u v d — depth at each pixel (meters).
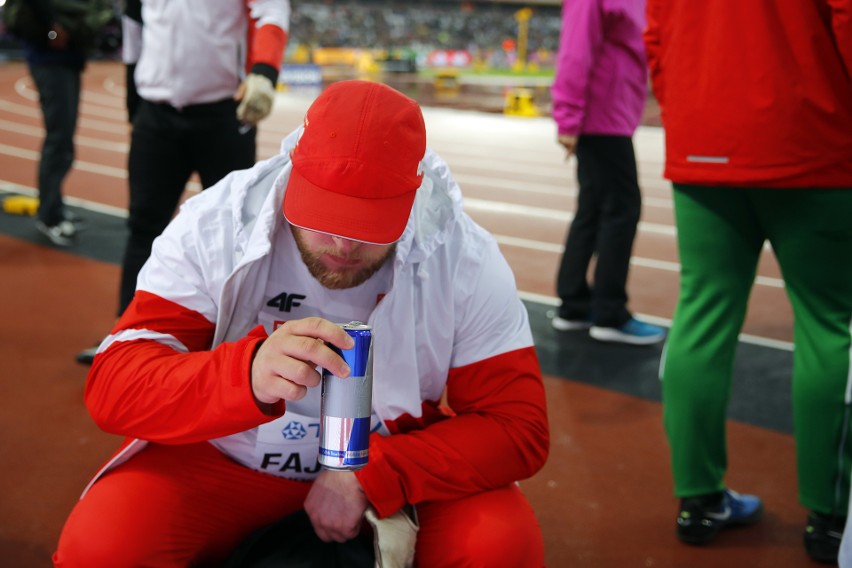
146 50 3.30
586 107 3.96
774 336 4.39
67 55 5.34
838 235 2.21
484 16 62.53
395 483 1.62
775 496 2.79
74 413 3.19
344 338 1.39
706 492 2.48
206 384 1.48
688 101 2.31
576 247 4.29
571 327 4.38
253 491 1.76
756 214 2.35
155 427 1.54
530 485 2.81
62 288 4.70
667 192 9.32
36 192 7.42
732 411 3.43
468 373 1.76
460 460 1.66
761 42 2.16
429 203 1.69
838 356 2.26
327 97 1.49
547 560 2.39
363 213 1.44
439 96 24.11
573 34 3.83
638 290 5.26
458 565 1.65
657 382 3.74
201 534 1.72
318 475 1.68
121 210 6.84
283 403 1.52
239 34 3.30
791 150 2.17
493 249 1.78
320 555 1.65
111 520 1.61
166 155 3.36
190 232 1.67
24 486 2.65
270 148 11.53
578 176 4.21
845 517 2.36
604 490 2.80
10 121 12.66
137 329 1.64
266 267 1.65
